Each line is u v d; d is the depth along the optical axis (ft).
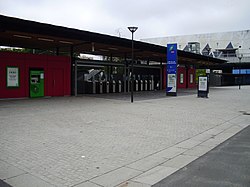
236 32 250.78
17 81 60.29
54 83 68.23
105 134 27.27
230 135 28.63
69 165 17.88
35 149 21.34
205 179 15.80
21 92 61.21
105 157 19.81
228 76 184.75
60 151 20.99
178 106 52.44
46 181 15.17
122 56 114.62
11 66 58.95
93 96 72.64
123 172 16.93
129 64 94.48
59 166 17.65
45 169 17.03
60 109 44.57
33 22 51.62
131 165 18.25
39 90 64.85
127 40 73.20
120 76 97.25
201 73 124.67
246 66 201.46
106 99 64.13
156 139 25.84
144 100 63.46
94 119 35.81
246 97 76.38
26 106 47.78
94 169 17.28
